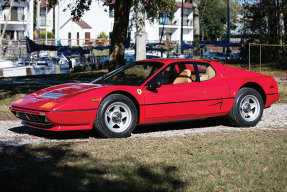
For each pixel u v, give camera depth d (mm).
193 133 6000
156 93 5777
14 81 17125
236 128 6586
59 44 30078
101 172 3535
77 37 49844
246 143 5062
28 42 25328
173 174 3605
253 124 6762
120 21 12406
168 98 5863
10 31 43406
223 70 6691
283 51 27609
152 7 19656
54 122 5051
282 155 4453
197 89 6164
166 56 31531
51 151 4410
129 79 5961
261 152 4574
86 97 5223
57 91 5688
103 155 4262
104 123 5320
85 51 27922
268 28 29625
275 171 3816
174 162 4039
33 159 4012
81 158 4098
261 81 6930
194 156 4324
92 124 5324
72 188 2980
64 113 5055
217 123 7172
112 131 5410
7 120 7180
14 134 5809
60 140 5320
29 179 3121
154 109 5766
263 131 6203
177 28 56438
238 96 6590
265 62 29188
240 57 33500
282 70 23609
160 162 4016
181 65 6270
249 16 30312
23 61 26359
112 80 6062
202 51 36531
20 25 43781
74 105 5117
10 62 26375
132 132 6180
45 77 19672
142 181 3328
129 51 29578
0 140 5227
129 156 4230
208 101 6270
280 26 28406
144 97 5660
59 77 19625
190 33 59062
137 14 17062
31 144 4758
